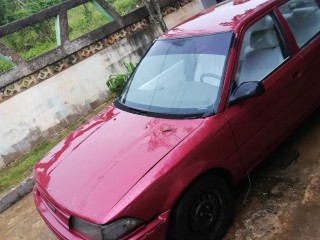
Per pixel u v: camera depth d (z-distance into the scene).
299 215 3.12
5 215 4.88
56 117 6.69
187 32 3.68
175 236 2.80
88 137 3.40
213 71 3.21
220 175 3.12
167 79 3.51
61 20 6.68
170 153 2.75
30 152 6.31
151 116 3.27
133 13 7.59
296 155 3.85
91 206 2.58
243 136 3.14
